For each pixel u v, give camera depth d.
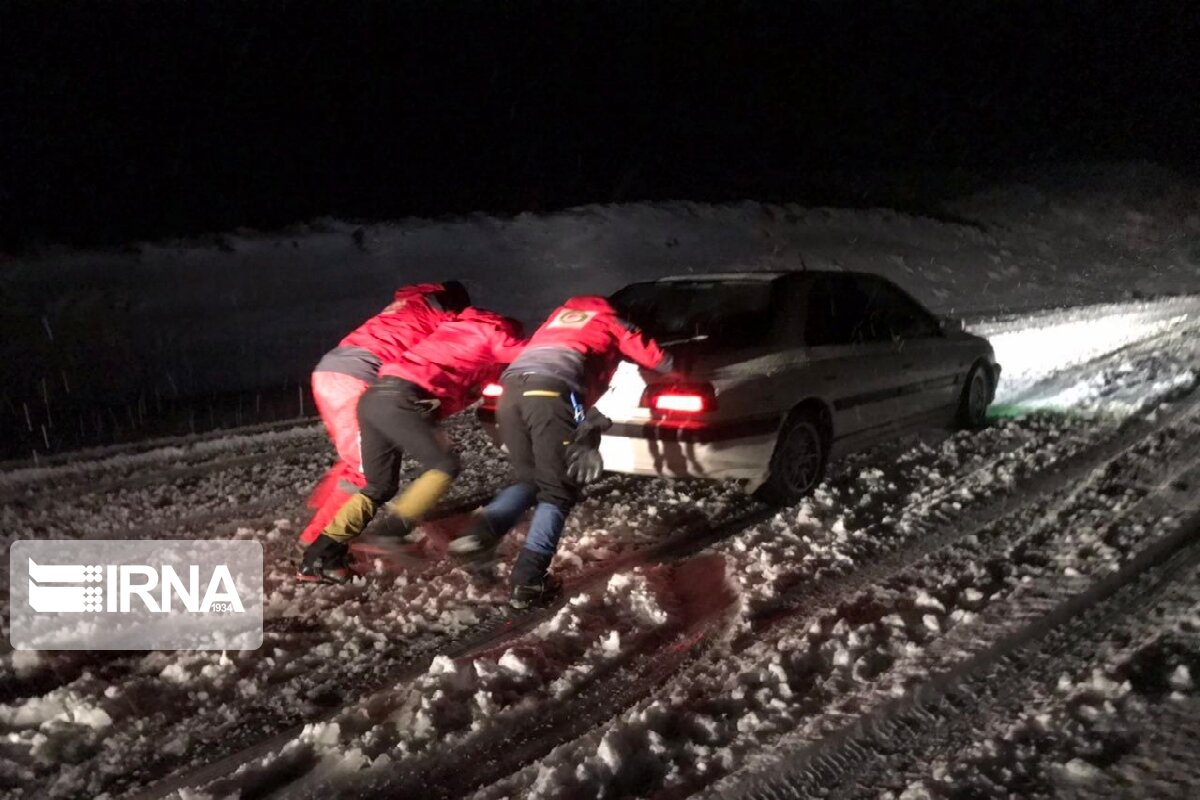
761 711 3.68
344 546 5.15
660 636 4.42
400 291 5.55
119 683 4.06
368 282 16.56
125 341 12.98
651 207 21.91
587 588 5.03
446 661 4.06
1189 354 10.78
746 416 5.84
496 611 4.76
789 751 3.39
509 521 4.93
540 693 3.89
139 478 7.36
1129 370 10.09
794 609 4.62
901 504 6.14
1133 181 27.80
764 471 6.08
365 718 3.73
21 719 3.82
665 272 18.27
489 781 3.34
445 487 4.90
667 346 5.91
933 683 3.79
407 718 3.69
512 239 19.31
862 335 6.98
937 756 3.33
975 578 4.82
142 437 8.78
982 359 8.34
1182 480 5.97
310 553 5.09
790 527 5.73
